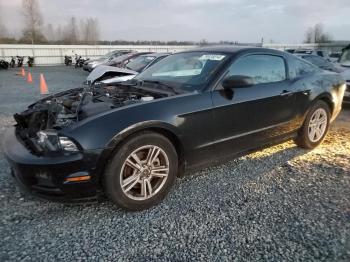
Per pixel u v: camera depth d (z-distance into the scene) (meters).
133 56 11.41
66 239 2.59
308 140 4.60
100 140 2.69
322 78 4.66
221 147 3.53
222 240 2.57
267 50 4.12
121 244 2.53
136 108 2.94
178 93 3.39
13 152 2.90
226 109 3.44
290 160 4.28
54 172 2.63
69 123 2.80
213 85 3.44
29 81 15.47
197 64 3.85
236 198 3.25
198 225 2.79
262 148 4.08
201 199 3.24
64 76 19.11
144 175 3.00
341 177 3.74
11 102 9.10
